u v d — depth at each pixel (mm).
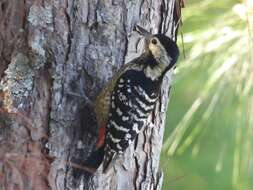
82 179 11820
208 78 13086
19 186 11438
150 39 12164
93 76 11938
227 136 15094
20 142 11484
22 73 11539
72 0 11797
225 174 16078
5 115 11445
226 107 13406
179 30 13344
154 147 12539
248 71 12633
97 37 11969
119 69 12109
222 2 12977
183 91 15516
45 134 11609
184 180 16297
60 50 11719
